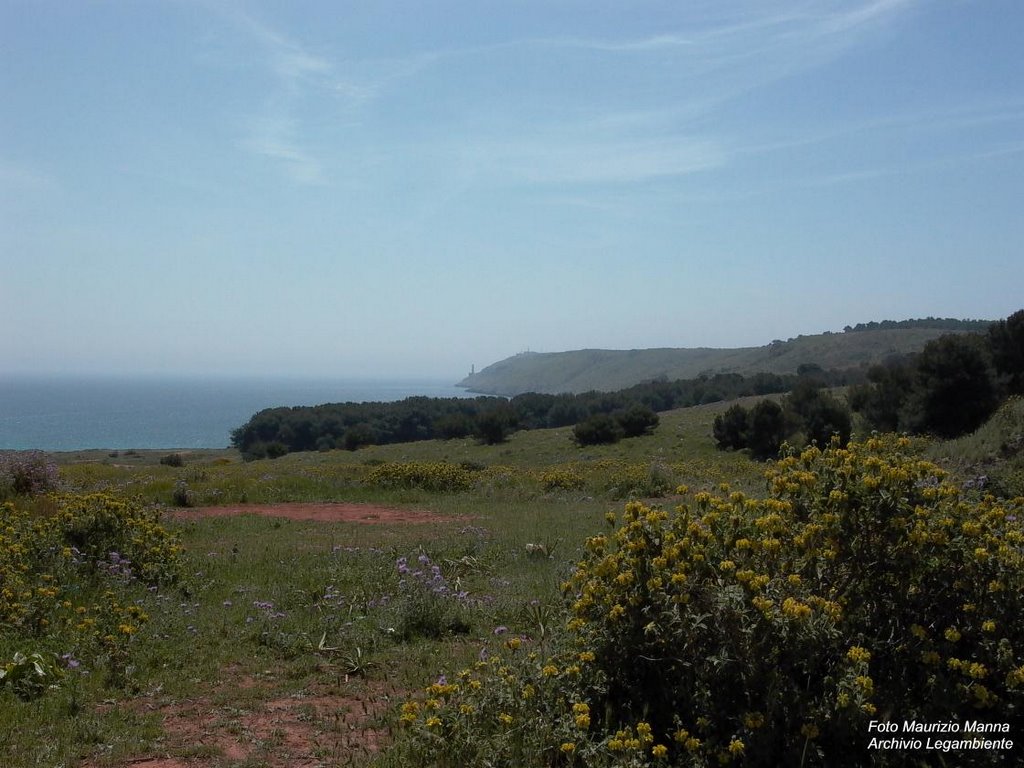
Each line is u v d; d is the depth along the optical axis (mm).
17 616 6562
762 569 4113
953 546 3848
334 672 5996
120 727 4855
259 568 9594
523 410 69438
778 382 70312
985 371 27422
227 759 4418
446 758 3971
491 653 5926
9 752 4449
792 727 3730
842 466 4145
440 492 19688
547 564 9602
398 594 7898
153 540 9430
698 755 3738
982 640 3785
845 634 3908
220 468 27578
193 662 6172
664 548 4113
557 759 3914
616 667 4230
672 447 37031
